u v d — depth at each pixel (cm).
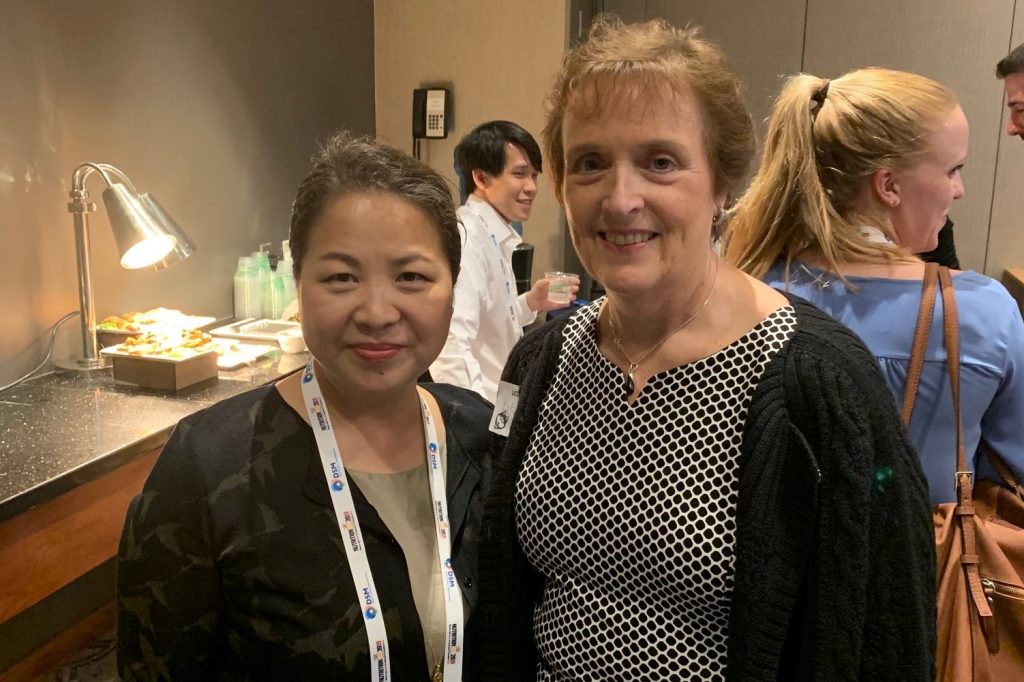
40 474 162
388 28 405
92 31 250
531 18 374
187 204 297
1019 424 121
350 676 94
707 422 94
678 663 96
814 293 127
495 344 261
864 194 129
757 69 371
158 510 93
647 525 95
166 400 213
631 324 101
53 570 168
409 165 96
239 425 99
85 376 233
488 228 257
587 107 92
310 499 96
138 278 275
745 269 137
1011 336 118
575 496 102
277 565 93
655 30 94
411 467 106
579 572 103
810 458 86
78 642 216
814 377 88
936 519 120
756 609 87
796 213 132
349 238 91
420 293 95
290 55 347
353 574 95
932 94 126
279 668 93
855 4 352
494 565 110
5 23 220
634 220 91
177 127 288
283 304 315
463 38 390
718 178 96
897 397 120
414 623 98
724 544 91
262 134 334
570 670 104
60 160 241
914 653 86
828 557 85
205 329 293
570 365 111
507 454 112
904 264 124
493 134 257
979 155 345
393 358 95
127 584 94
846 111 127
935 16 341
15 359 230
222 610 96
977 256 353
